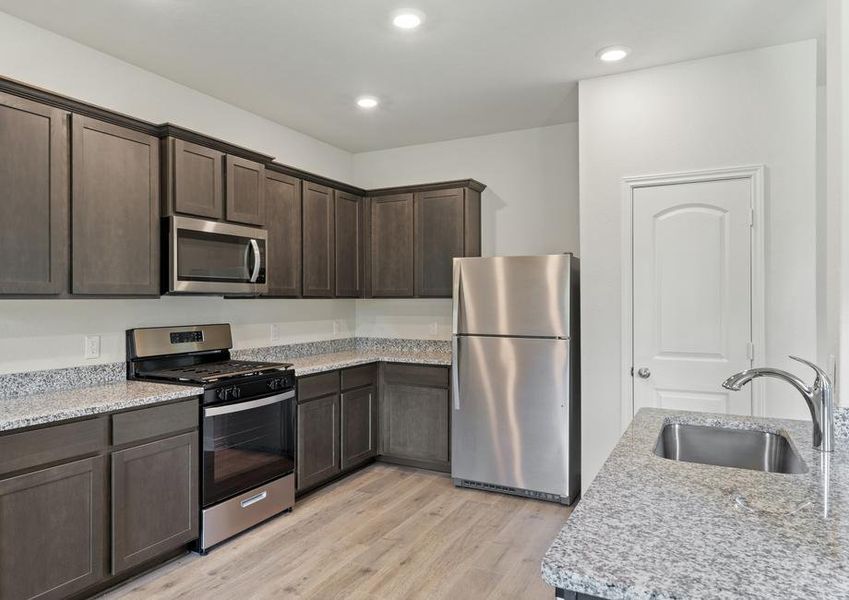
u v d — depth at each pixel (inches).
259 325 155.1
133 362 119.3
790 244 114.6
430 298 175.2
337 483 152.4
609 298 130.5
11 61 101.7
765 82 116.4
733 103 119.0
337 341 187.3
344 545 113.8
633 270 128.3
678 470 58.8
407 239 175.5
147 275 110.3
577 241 164.6
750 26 107.0
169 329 127.0
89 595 92.8
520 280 140.5
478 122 163.9
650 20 104.6
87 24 104.4
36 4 97.0
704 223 122.0
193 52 116.5
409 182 189.0
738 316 119.0
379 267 180.4
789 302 114.7
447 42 112.8
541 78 131.3
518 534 119.3
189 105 136.0
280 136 165.0
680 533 42.8
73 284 97.4
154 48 114.5
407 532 120.2
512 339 141.3
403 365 164.1
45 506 84.0
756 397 117.0
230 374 116.1
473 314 145.8
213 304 140.9
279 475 128.1
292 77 129.7
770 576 36.0
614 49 116.5
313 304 176.4
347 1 97.0
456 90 138.6
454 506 135.3
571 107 151.3
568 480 135.8
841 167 70.2
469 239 167.8
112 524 93.1
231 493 114.7
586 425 133.0
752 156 117.6
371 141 183.0
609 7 99.7
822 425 65.4
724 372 120.3
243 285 128.6
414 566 105.0
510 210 173.3
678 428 83.2
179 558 107.6
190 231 116.0
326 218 164.4
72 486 87.5
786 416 114.6
